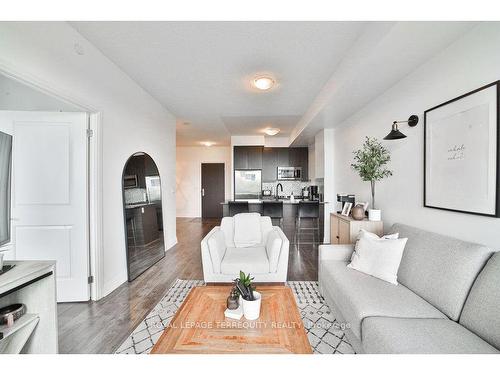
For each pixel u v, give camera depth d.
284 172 6.76
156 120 3.78
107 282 2.53
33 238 2.24
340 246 2.38
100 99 2.41
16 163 2.21
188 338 1.21
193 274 3.09
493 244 1.47
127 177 2.92
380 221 2.64
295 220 5.02
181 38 2.17
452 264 1.45
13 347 1.31
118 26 2.00
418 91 2.15
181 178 8.30
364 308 1.44
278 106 4.08
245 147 6.38
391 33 1.63
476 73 1.57
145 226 3.31
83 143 2.28
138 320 2.00
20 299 1.41
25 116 2.21
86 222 2.31
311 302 2.28
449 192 1.78
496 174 1.42
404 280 1.75
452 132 1.75
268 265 2.42
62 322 1.97
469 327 1.22
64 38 1.93
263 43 2.24
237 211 4.68
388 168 2.66
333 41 2.21
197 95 3.58
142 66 2.71
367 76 2.33
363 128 3.28
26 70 1.62
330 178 4.59
